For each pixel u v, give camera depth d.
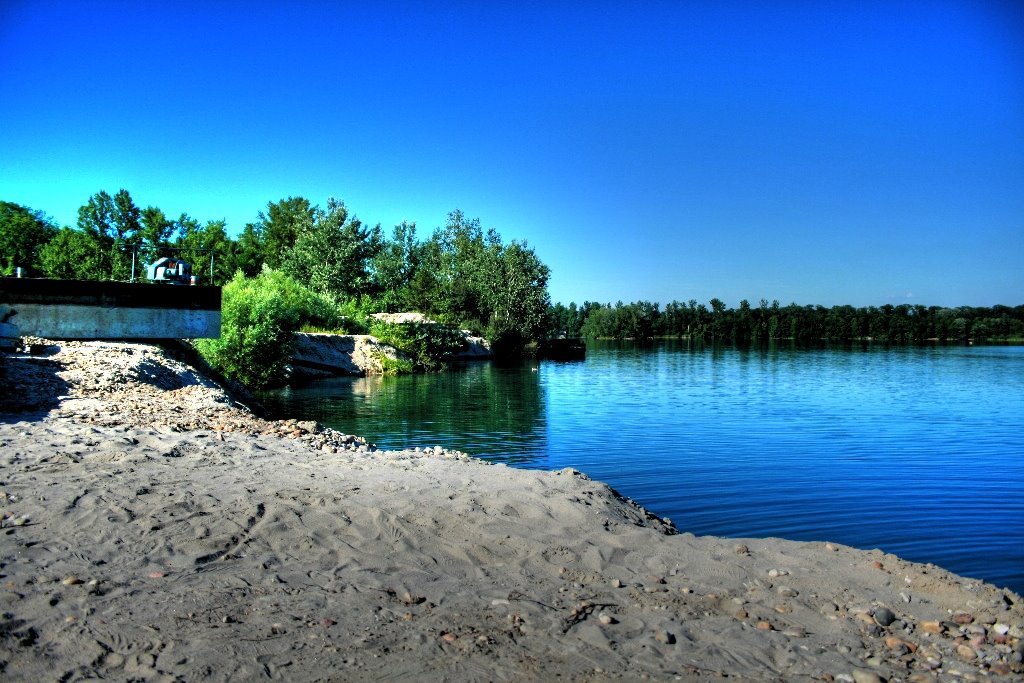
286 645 4.65
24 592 5.19
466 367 50.31
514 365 52.91
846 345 108.88
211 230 69.19
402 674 4.37
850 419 24.34
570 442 19.11
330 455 10.58
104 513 6.80
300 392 31.23
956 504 12.48
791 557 6.97
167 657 4.42
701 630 5.28
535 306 67.94
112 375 15.42
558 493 8.63
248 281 43.31
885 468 15.77
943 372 48.97
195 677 4.21
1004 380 41.97
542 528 7.39
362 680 4.27
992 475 14.96
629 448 18.23
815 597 5.98
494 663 4.59
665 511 12.01
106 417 11.80
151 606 5.11
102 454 9.04
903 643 5.14
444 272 73.88
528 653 4.76
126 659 4.38
